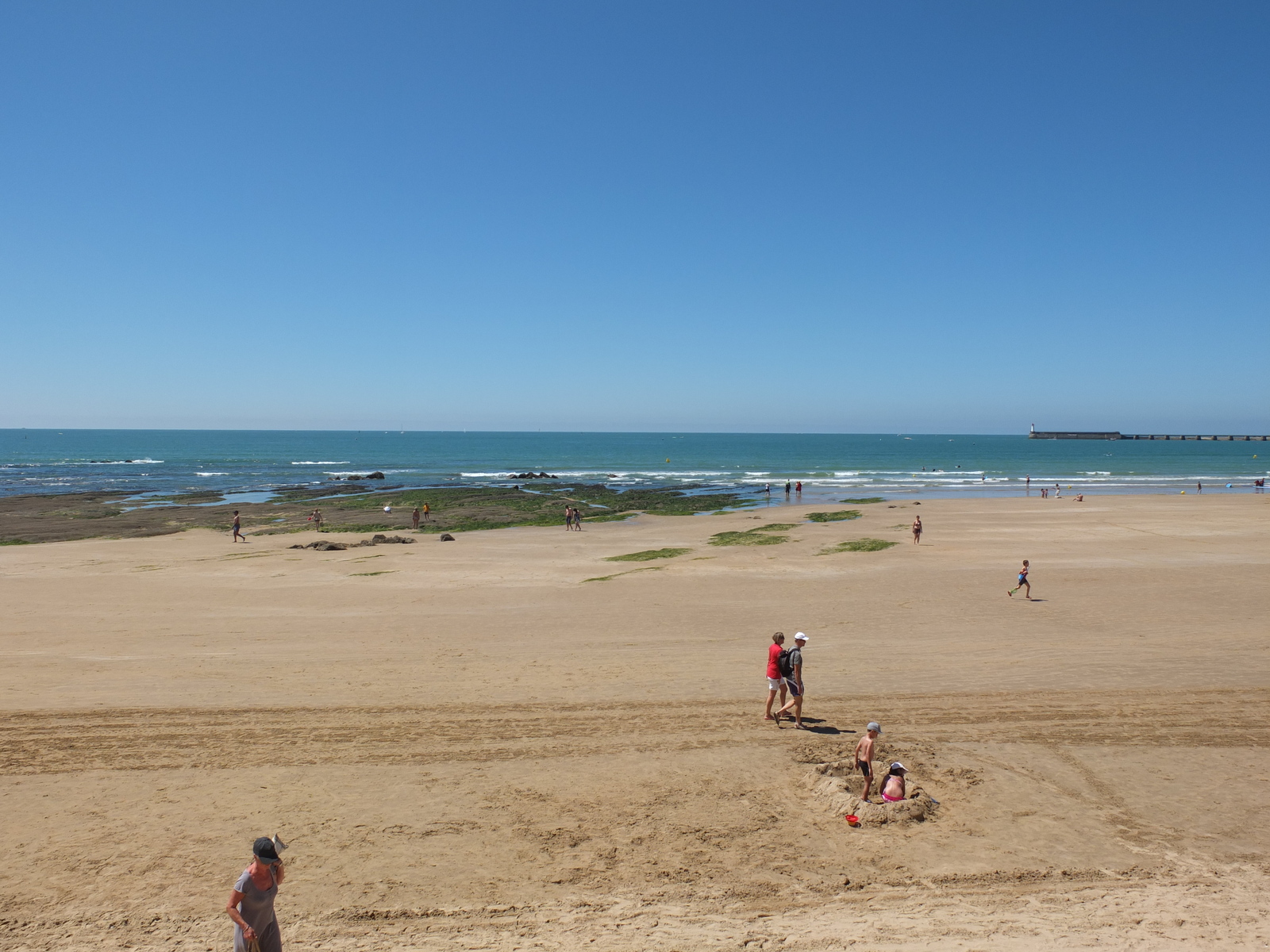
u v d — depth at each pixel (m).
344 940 7.42
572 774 11.27
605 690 15.05
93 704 14.37
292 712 13.91
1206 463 139.25
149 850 9.16
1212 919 7.53
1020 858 8.84
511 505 61.25
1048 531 40.31
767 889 8.28
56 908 7.99
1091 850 9.00
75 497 67.19
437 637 19.70
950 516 48.25
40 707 14.19
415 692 15.02
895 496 69.50
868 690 14.85
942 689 14.86
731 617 21.61
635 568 30.66
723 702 14.29
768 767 11.43
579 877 8.55
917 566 29.66
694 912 7.86
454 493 71.56
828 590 25.12
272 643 19.27
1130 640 18.30
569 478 98.75
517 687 15.29
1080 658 16.81
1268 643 17.73
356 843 9.33
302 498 68.19
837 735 12.64
